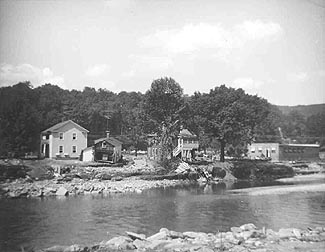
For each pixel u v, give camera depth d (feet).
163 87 170.50
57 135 144.15
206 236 56.54
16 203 86.79
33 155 144.36
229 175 161.07
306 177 170.81
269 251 49.42
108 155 150.61
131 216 74.33
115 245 51.37
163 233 56.34
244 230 61.57
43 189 101.60
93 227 64.69
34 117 144.97
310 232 60.49
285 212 80.89
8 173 114.11
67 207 82.58
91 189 108.37
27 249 52.19
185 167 151.23
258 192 115.14
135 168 144.05
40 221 68.49
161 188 124.47
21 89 151.12
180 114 172.14
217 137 173.58
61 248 50.93
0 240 56.39
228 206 87.81
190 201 94.73
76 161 141.90
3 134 138.51
